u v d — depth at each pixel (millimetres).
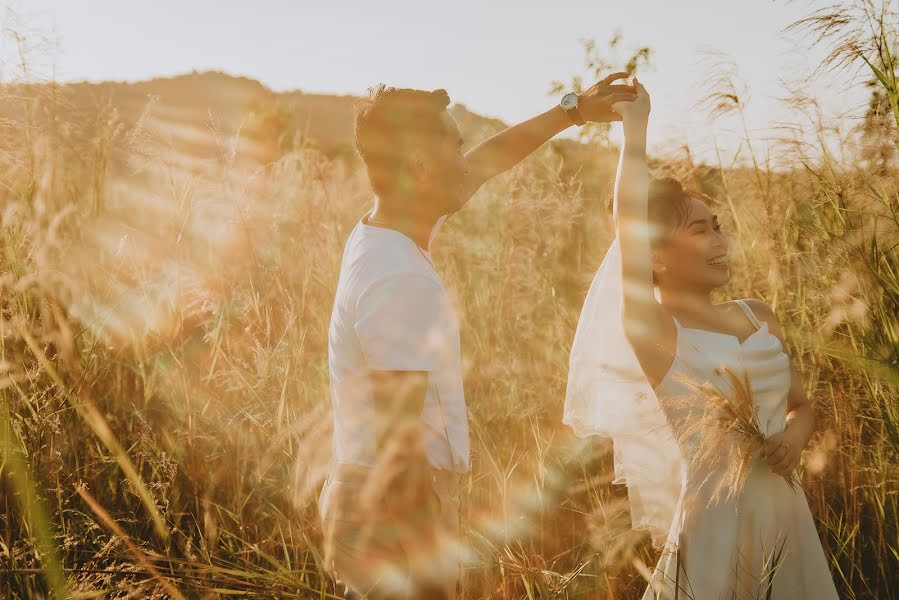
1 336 2916
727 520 2154
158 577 2084
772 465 2119
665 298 2391
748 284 3574
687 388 2201
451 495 1989
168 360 3385
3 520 2559
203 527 2768
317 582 2393
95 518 2682
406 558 1947
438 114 1965
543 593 2250
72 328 3367
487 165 2768
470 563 2439
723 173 3676
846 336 2738
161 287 3482
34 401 2920
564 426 3551
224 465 3018
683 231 2291
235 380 3131
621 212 2227
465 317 4332
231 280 3436
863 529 2717
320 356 3736
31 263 3479
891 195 2691
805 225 3047
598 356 2564
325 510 2035
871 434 2744
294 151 5152
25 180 3844
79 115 4125
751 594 2139
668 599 2186
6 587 2244
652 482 2502
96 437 3047
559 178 4734
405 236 1961
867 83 2633
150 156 3607
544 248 4719
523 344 4258
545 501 3070
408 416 1770
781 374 2246
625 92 2508
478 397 3859
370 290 1849
